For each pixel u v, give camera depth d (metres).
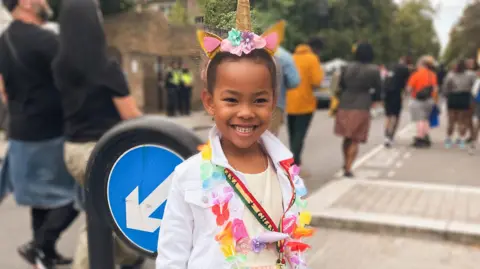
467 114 9.09
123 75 3.19
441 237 4.36
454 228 4.35
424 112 9.42
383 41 31.88
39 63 3.47
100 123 3.14
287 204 1.64
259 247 1.54
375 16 30.41
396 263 3.95
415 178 6.71
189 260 1.60
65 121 3.23
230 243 1.52
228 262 1.52
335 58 26.08
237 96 1.53
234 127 1.57
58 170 3.64
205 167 1.58
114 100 3.15
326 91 17.70
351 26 27.39
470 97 8.97
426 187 5.88
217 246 1.54
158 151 2.17
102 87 3.09
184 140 2.12
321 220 4.77
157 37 14.95
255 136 1.59
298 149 6.49
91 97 3.09
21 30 3.51
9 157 3.72
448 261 3.97
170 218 1.62
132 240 2.28
